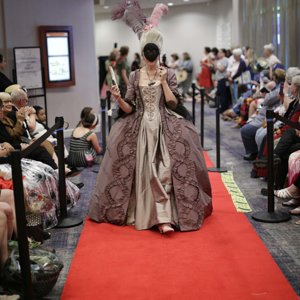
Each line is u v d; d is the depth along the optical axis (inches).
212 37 755.4
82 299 125.3
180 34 789.2
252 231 169.2
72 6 377.4
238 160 284.7
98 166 274.8
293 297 123.5
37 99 361.7
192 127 182.2
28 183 161.8
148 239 163.5
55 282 126.7
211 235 165.9
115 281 134.5
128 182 176.6
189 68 742.5
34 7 352.2
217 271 139.1
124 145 177.9
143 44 180.5
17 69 332.5
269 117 177.2
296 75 205.0
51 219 176.2
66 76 373.7
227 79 492.7
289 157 198.8
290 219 181.9
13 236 147.2
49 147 224.5
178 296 125.2
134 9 185.5
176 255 150.6
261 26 488.4
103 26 840.3
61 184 181.3
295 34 385.1
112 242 161.8
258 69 377.7
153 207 170.1
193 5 767.1
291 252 152.9
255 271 138.6
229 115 459.8
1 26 335.0
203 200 179.0
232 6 634.2
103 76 590.6
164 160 173.9
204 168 181.6
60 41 366.3
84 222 182.4
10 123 192.2
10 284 123.3
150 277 136.3
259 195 213.8
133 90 180.1
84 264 145.6
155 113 178.1
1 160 117.5
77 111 389.1
